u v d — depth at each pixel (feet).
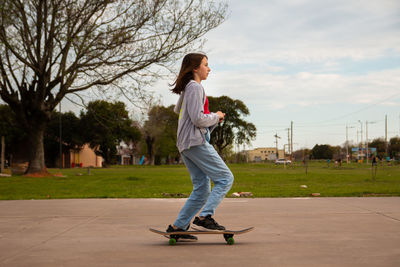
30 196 27.91
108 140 169.58
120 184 43.47
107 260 9.06
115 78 53.93
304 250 10.04
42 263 8.82
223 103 224.33
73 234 12.82
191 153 10.70
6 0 51.75
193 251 9.99
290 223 14.71
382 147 340.18
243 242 11.21
